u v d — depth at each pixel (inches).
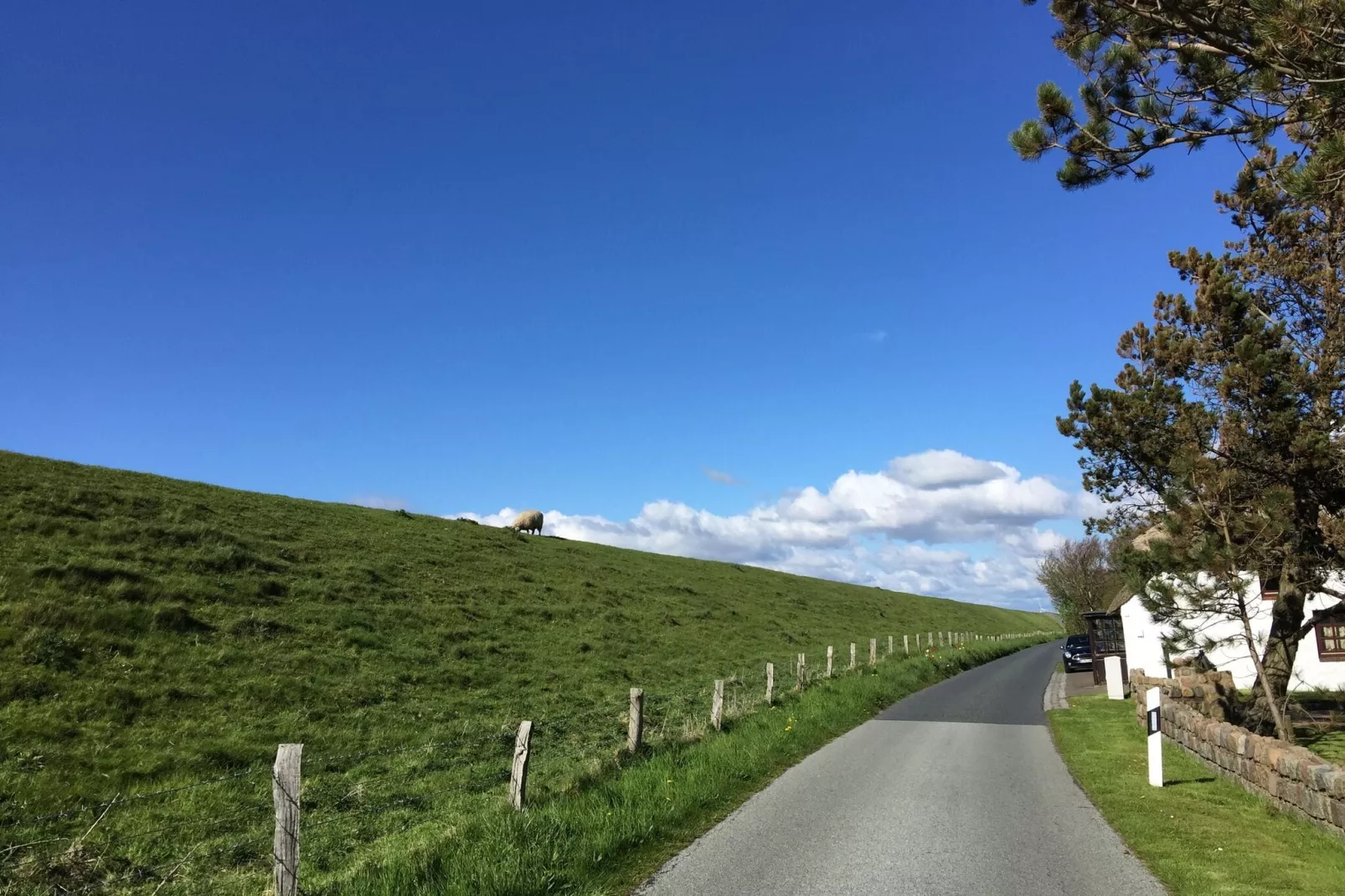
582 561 1883.6
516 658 995.9
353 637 908.6
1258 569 514.0
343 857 372.5
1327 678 915.4
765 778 454.9
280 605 957.2
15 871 337.1
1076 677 1294.3
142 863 363.3
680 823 350.3
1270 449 516.4
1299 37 229.0
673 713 748.0
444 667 884.6
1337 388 528.1
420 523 1755.7
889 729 660.1
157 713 615.2
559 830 307.9
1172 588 522.3
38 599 754.2
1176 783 444.5
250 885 335.0
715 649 1294.3
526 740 353.1
